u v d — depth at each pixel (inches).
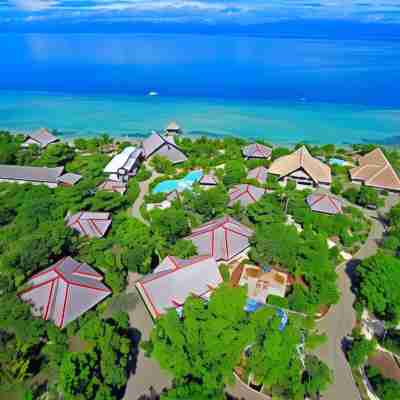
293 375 1238.3
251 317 1326.3
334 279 1727.4
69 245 1887.3
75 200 2349.9
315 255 1770.4
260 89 7283.5
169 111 5738.2
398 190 2773.1
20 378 1243.8
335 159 3511.3
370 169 2957.7
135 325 1572.3
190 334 1233.4
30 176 2851.9
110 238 2042.3
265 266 1854.1
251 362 1251.8
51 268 1665.8
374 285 1589.6
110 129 4822.8
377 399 1284.4
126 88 7308.1
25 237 1814.7
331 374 1370.6
